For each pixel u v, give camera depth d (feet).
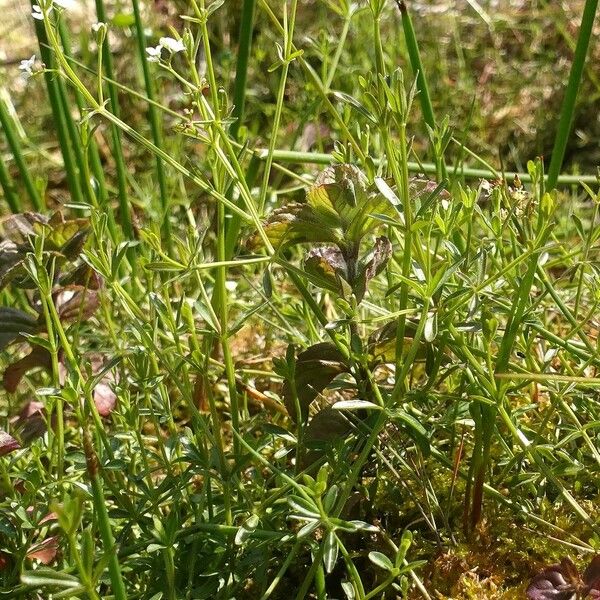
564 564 0.68
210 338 0.80
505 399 0.79
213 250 1.20
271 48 1.63
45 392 0.70
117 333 1.02
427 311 0.72
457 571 0.74
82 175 1.10
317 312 0.82
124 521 0.80
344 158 0.84
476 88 1.60
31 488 0.75
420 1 1.73
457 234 0.86
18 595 0.72
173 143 1.39
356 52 1.60
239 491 0.76
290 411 0.79
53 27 0.83
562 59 1.61
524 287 0.75
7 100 1.42
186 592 0.70
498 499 0.77
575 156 1.51
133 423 0.78
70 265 0.93
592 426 0.75
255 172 1.00
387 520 0.80
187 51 0.75
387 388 0.80
